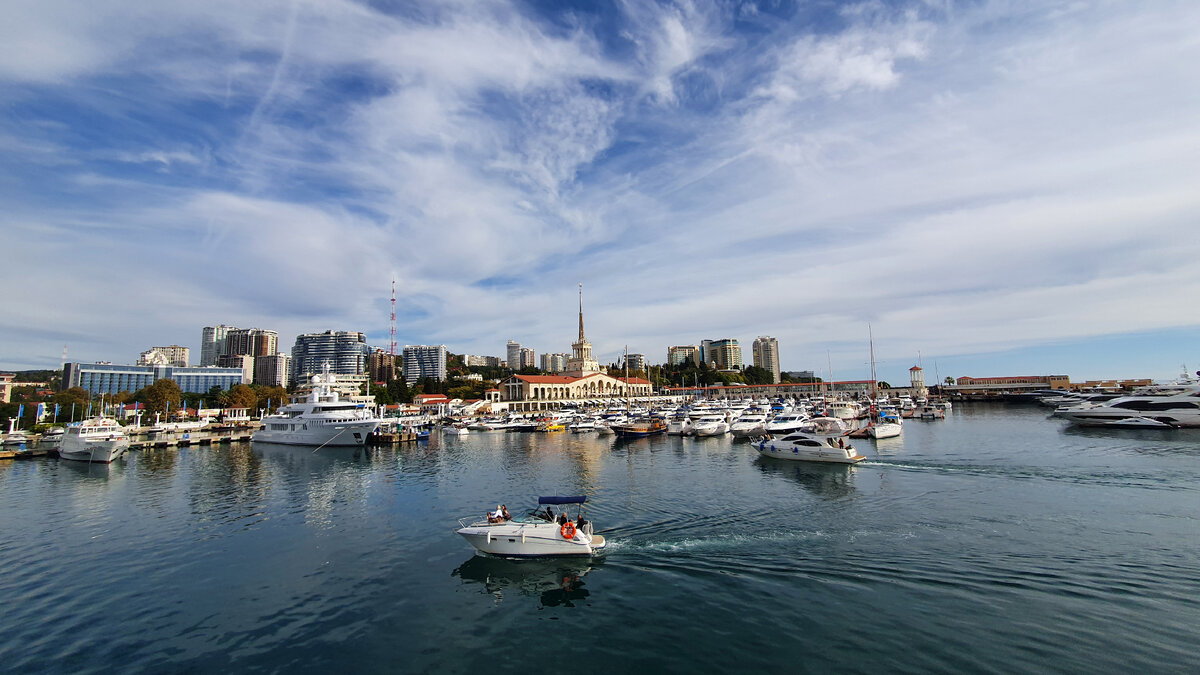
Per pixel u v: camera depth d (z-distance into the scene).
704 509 36.72
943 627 19.45
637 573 26.05
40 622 22.94
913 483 42.16
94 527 37.94
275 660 19.64
